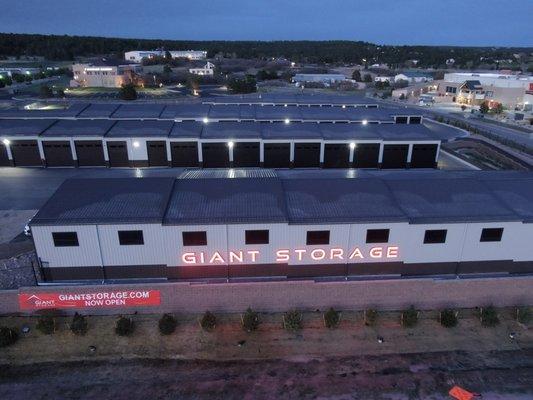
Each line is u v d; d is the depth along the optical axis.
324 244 29.64
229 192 31.91
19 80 169.12
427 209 30.70
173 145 55.91
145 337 25.12
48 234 27.94
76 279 29.52
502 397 21.45
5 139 54.34
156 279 29.94
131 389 21.59
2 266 31.20
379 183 33.88
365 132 58.00
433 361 23.84
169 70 186.25
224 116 67.94
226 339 25.17
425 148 56.84
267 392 21.55
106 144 55.47
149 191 31.69
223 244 29.20
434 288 27.47
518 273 31.86
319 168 56.88
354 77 194.25
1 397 21.02
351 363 23.59
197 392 21.47
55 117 66.62
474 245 30.58
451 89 134.62
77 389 21.56
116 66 170.38
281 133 56.78
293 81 182.00
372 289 27.22
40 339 24.77
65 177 52.19
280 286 26.83
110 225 28.00
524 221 30.03
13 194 46.28
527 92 120.31
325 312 27.34
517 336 25.92
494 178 36.88
